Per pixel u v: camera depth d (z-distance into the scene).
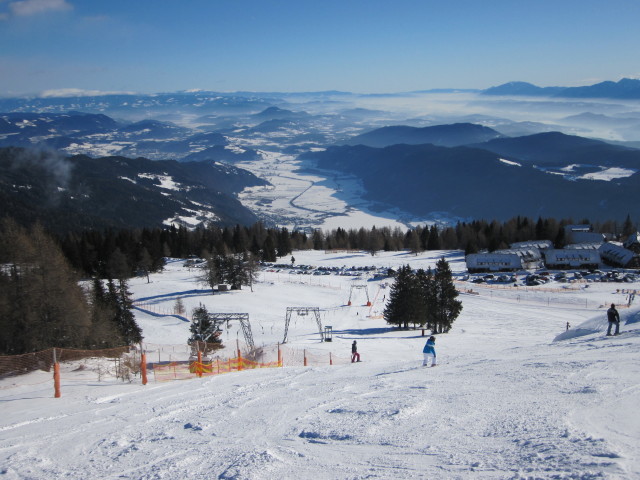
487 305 81.38
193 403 14.10
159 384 18.86
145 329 66.25
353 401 12.59
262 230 190.25
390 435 9.02
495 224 176.50
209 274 93.19
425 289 62.06
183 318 72.12
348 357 40.41
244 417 11.86
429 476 6.82
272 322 70.56
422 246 177.88
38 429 12.19
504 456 7.28
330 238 199.50
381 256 158.88
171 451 9.42
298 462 8.01
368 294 95.00
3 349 35.56
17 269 36.28
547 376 12.98
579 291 91.81
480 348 42.31
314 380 17.12
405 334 59.38
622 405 9.37
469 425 9.15
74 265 116.56
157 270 125.44
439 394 12.19
